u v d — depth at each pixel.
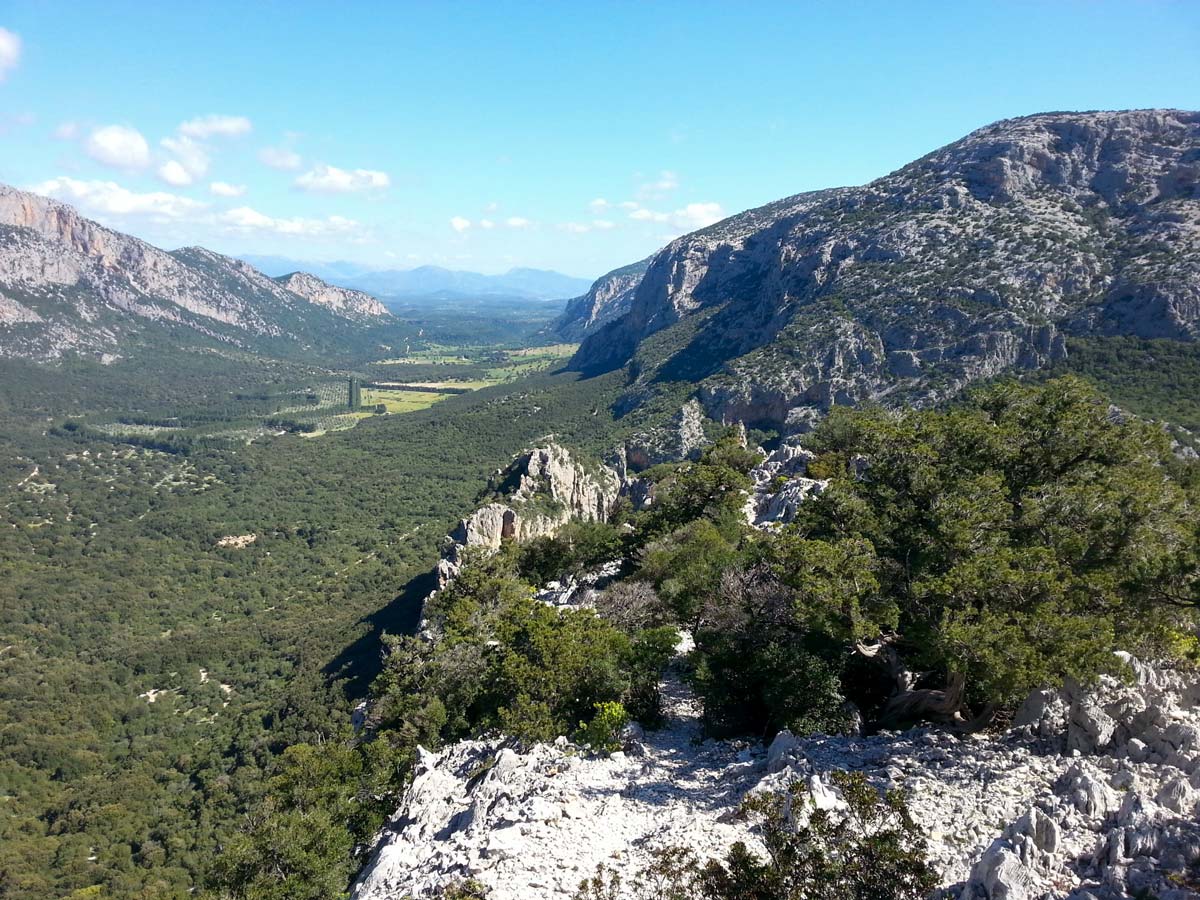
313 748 39.91
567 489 135.88
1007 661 19.09
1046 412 30.03
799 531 30.14
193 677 111.12
